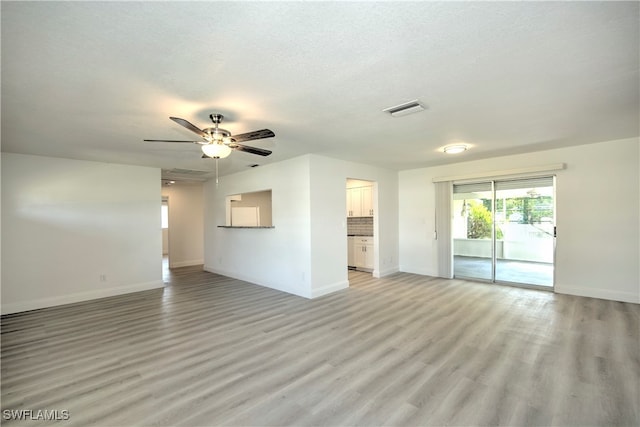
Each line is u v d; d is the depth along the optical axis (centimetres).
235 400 204
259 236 566
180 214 807
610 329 314
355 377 231
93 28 153
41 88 220
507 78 217
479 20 152
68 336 319
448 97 249
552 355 260
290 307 415
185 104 254
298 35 162
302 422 182
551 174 461
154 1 134
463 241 576
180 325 350
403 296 459
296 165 488
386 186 622
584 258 436
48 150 408
